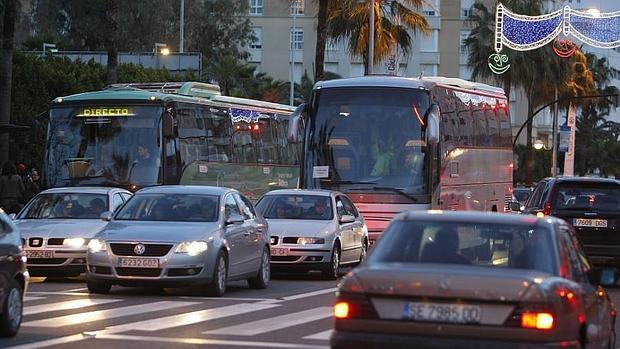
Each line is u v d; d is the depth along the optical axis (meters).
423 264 21.75
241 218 47.41
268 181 82.06
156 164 67.25
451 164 64.94
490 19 161.12
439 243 22.56
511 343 20.25
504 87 160.00
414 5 118.38
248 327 34.56
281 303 42.56
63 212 53.66
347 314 20.98
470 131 69.38
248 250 47.41
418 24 118.00
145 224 44.44
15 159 99.56
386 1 116.88
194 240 43.03
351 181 61.81
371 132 62.06
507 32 102.62
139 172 67.19
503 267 21.83
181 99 70.12
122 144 67.88
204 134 72.50
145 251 42.72
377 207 61.22
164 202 46.09
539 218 23.53
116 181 67.25
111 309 39.19
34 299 42.41
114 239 43.09
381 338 20.67
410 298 20.70
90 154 68.00
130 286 44.25
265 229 50.28
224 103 75.88
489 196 73.44
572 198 55.97
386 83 62.84
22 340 30.83
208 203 45.97
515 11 156.50
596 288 25.03
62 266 49.97
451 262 22.05
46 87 103.19
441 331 20.47
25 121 100.06
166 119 67.56
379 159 61.75
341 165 62.09
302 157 62.84
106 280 43.12
